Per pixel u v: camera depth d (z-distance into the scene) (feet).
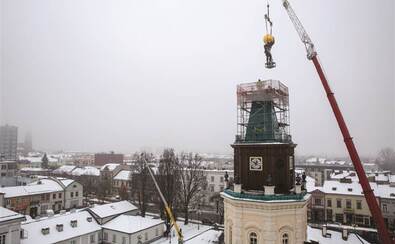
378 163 562.66
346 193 249.14
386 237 75.82
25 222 173.06
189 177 258.37
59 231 169.68
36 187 269.44
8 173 352.08
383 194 239.09
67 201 286.25
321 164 519.60
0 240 138.51
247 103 71.97
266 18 78.64
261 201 60.39
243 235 63.00
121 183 368.27
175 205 253.65
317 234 124.47
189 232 218.18
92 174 397.39
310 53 92.94
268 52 76.95
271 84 68.74
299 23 101.14
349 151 79.77
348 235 127.85
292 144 68.13
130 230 181.88
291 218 61.72
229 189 70.54
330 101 84.89
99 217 193.67
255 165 65.87
